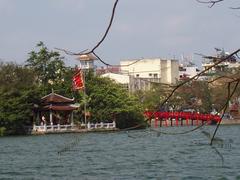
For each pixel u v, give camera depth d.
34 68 154.50
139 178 42.56
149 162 56.50
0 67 143.75
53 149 83.19
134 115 146.25
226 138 100.19
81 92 145.00
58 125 138.38
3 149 87.44
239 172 43.91
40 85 148.00
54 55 155.00
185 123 169.62
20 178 45.56
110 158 63.88
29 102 137.38
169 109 157.38
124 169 49.72
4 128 132.88
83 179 43.53
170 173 45.16
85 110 143.88
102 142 101.62
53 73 154.88
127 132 12.22
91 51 8.81
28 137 125.12
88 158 64.62
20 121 135.62
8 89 136.38
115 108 146.75
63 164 57.34
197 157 60.22
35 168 54.00
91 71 144.50
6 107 133.88
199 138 104.19
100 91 146.38
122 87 149.62
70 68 152.38
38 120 141.12
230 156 59.00
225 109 9.95
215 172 44.56
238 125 184.00
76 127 137.25
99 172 48.03
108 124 142.50
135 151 75.50
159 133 11.70
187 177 42.03
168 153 69.06
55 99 140.88
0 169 53.59
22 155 73.50
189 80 9.76
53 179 44.34
